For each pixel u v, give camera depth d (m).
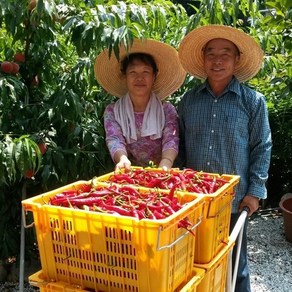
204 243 2.01
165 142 2.73
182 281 1.84
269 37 3.79
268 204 5.68
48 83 3.36
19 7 2.78
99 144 3.16
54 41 3.28
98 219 1.63
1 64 2.98
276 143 5.16
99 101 3.38
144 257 1.60
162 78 3.02
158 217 1.69
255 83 4.31
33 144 2.49
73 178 3.24
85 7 2.91
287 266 3.97
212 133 2.66
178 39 3.53
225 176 2.23
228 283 2.35
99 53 2.97
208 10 3.20
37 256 3.61
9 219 3.34
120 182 2.17
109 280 1.69
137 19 2.77
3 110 2.99
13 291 3.35
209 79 2.72
